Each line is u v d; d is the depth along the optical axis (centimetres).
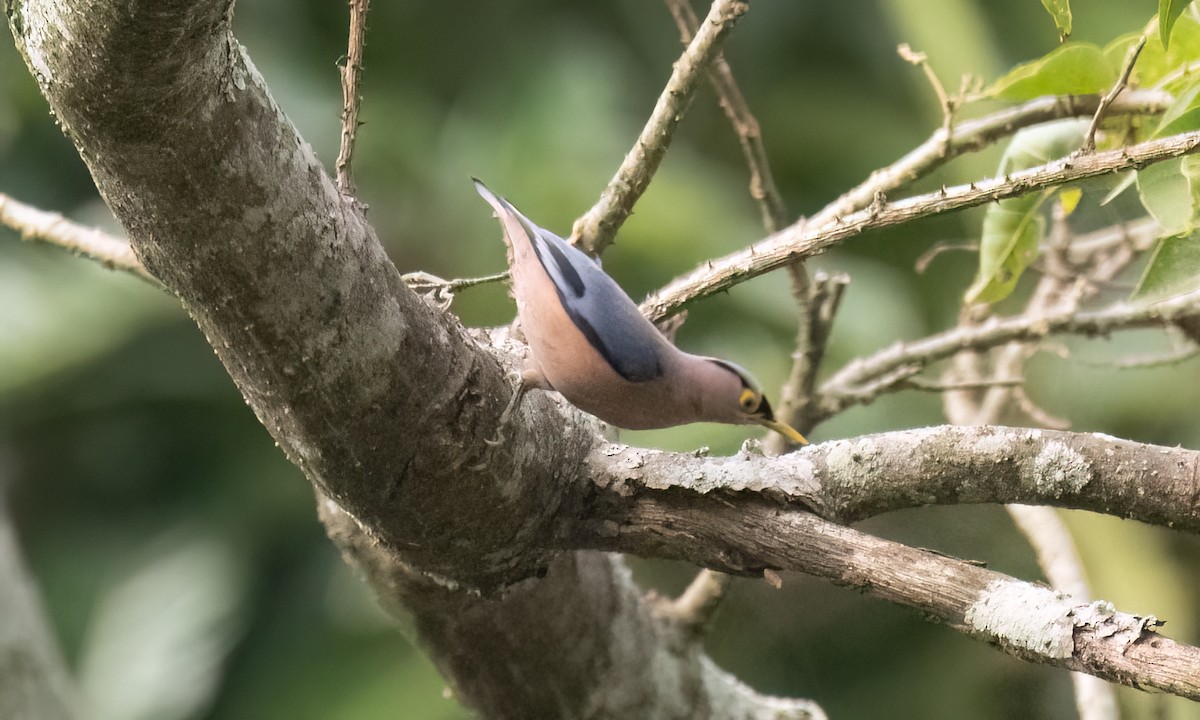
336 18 648
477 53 661
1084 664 401
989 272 418
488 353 407
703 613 422
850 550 405
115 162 400
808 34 695
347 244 403
